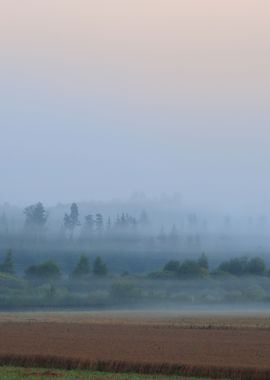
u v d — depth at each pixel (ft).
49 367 234.99
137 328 358.84
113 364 229.66
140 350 261.03
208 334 326.44
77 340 294.87
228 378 215.31
